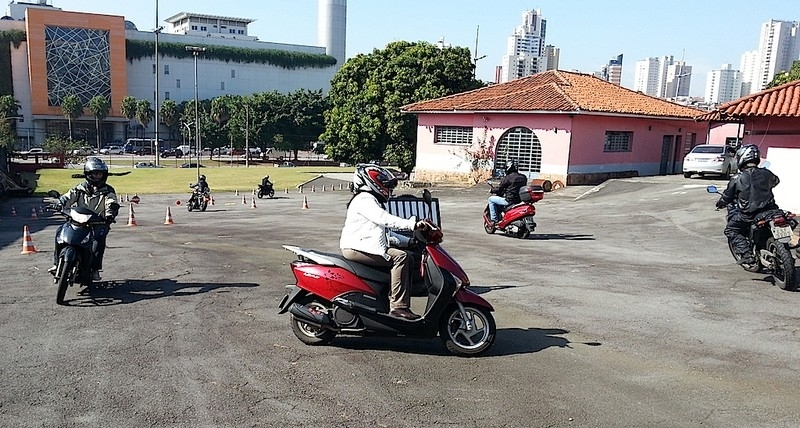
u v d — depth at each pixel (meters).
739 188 9.02
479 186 32.00
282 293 8.28
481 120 32.94
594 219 17.98
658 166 36.12
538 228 16.23
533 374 5.39
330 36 140.12
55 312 7.26
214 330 6.59
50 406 4.64
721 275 9.53
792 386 5.14
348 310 5.85
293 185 45.03
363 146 43.78
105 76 114.50
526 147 31.48
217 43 127.75
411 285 5.94
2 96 101.19
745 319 7.08
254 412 4.59
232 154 87.62
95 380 5.16
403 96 42.56
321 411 4.61
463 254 11.75
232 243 13.77
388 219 5.72
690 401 4.83
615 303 7.79
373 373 5.40
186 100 124.06
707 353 5.93
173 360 5.65
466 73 43.34
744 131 21.83
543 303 7.78
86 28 112.00
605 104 31.91
